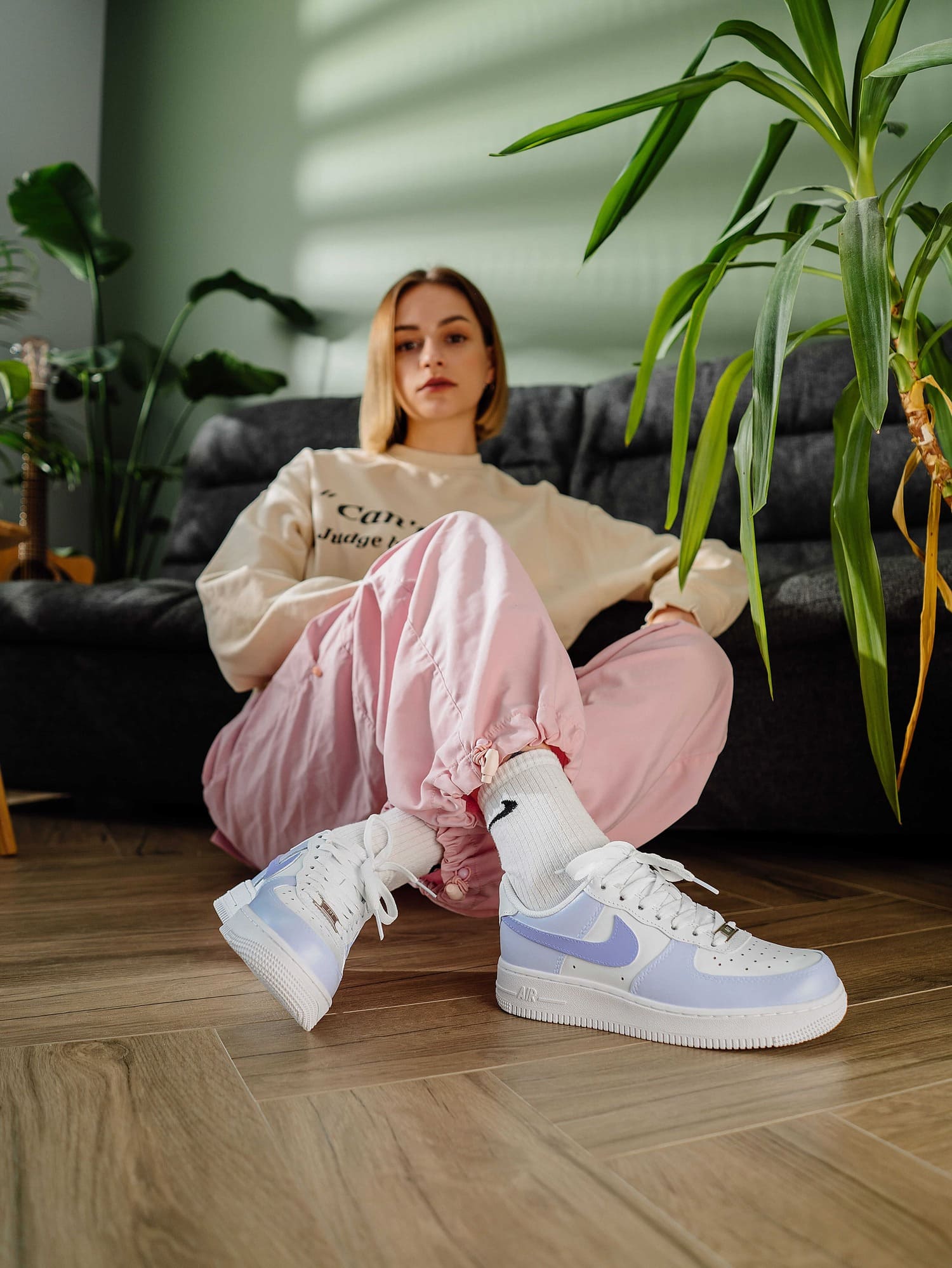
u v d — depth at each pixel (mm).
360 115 3197
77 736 1775
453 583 831
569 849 751
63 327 3766
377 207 3139
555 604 1231
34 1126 547
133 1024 717
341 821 990
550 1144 530
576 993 725
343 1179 492
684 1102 584
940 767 1290
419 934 1001
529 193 2771
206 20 3643
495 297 2822
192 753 1702
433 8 3018
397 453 1433
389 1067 640
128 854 1479
